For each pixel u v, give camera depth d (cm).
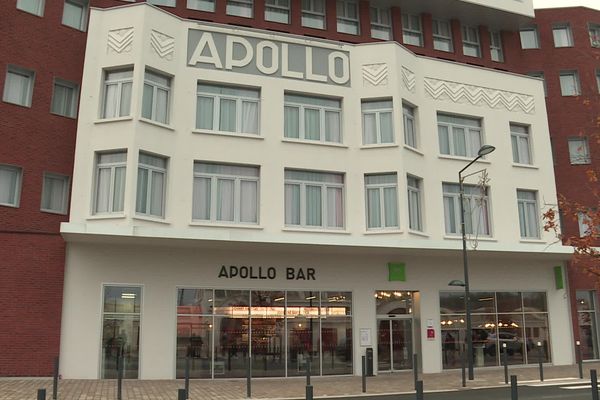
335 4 2475
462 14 2667
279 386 1734
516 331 2375
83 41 2114
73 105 2070
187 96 2031
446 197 2348
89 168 1877
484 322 2322
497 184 2431
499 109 2506
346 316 2117
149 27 1959
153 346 1870
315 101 2211
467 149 2433
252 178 2088
